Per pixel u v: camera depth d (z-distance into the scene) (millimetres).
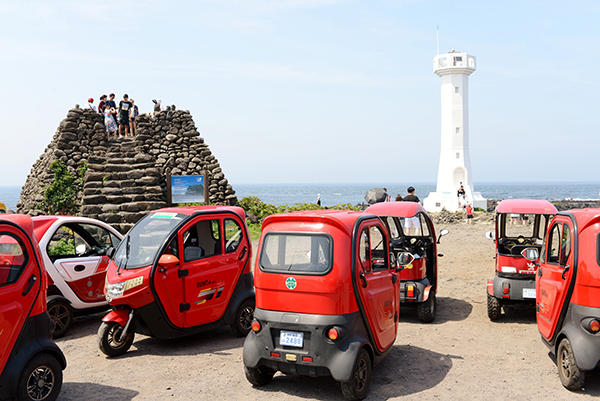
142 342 7516
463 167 44094
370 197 25344
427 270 8945
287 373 5281
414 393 5332
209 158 21812
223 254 7605
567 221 5684
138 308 6645
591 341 5090
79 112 20703
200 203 19469
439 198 44156
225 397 5324
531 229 8898
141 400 5254
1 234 4684
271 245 5426
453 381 5680
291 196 157375
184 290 6977
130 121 22234
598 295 5105
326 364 4977
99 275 8266
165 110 22047
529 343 7180
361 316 5246
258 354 5309
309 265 5180
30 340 4816
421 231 9078
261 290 5348
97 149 20453
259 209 23203
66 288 7820
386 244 6051
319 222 5266
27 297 4793
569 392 5301
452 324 8383
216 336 7863
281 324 5168
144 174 19297
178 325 6953
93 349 7145
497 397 5195
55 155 19734
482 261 15055
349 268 5109
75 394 5426
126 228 17297
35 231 7910
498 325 8297
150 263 6746
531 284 8047
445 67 43719
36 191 20188
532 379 5715
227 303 7578
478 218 29344
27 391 4734
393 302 6094
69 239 8547
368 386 5258
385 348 5789
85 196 17922
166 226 7168
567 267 5457
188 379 5875
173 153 21609
